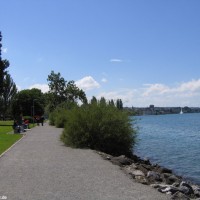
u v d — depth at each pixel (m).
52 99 87.56
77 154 20.48
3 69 70.44
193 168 22.91
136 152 31.66
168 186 11.85
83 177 13.27
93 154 20.52
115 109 26.17
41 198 10.11
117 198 10.11
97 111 25.58
